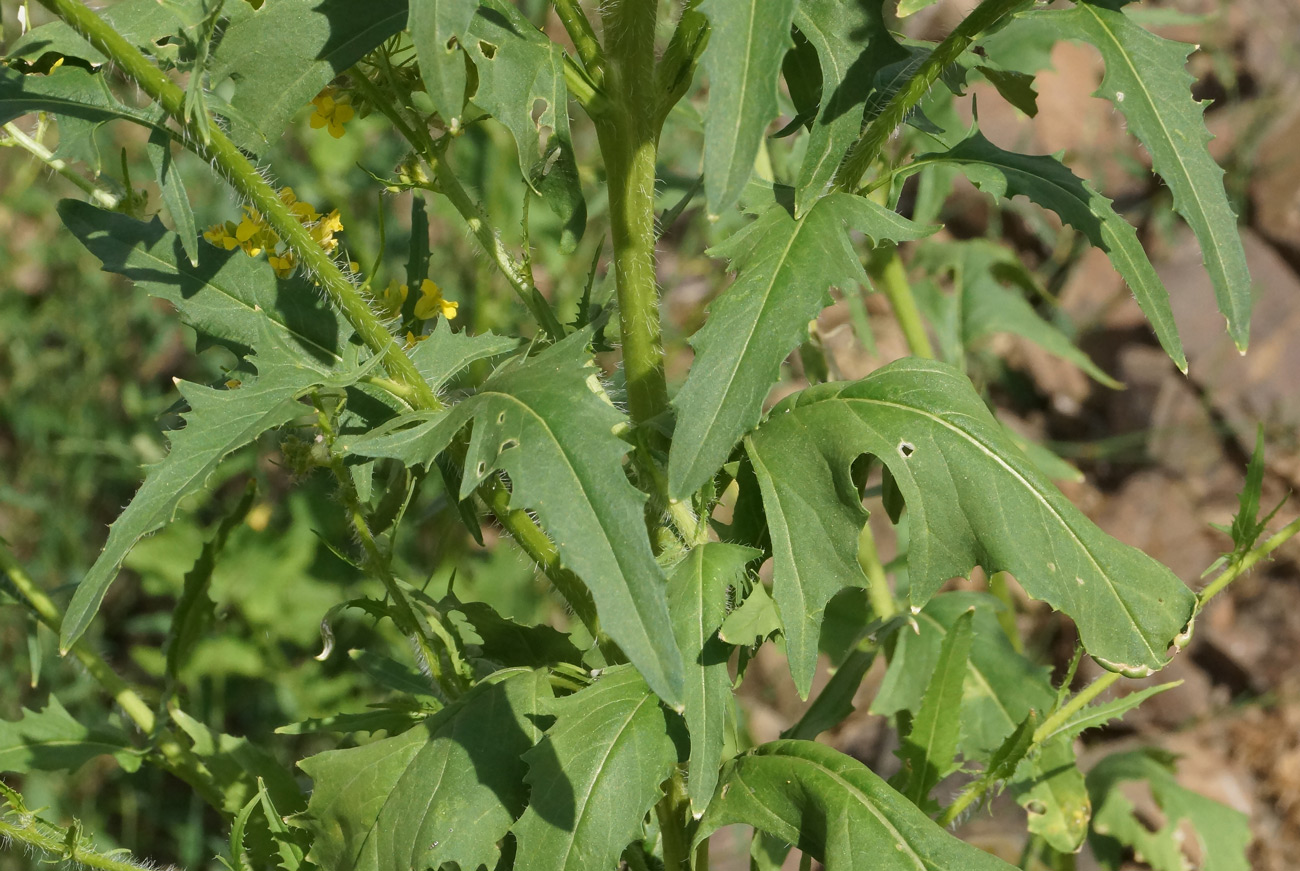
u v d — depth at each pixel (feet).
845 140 2.72
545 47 2.75
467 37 2.70
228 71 2.72
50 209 5.86
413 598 2.99
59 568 5.45
